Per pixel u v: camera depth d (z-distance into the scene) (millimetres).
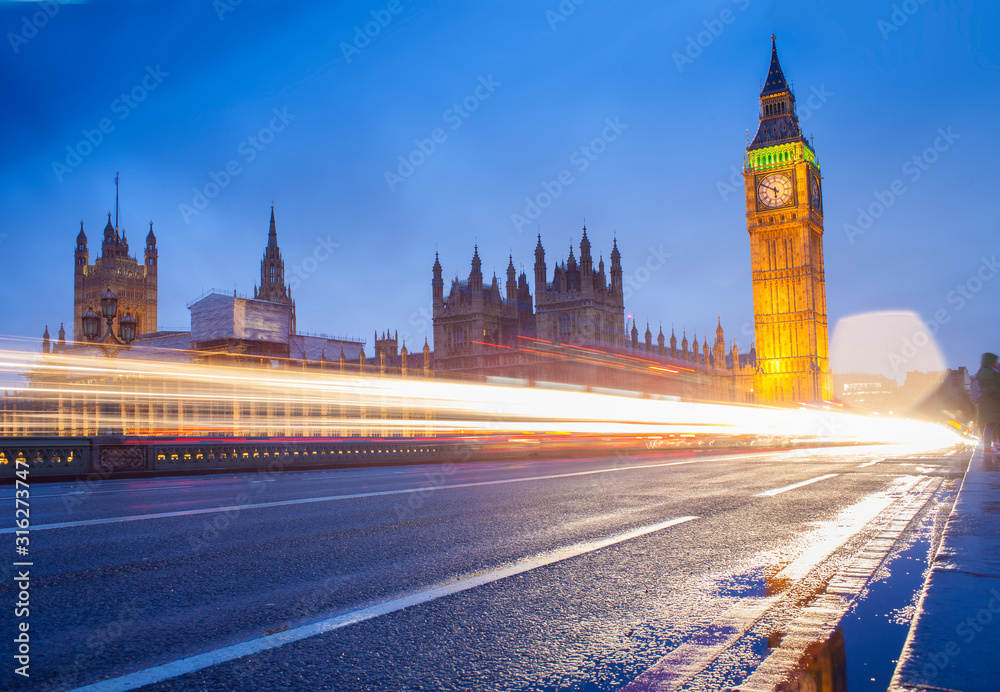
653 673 4391
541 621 5578
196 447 24312
